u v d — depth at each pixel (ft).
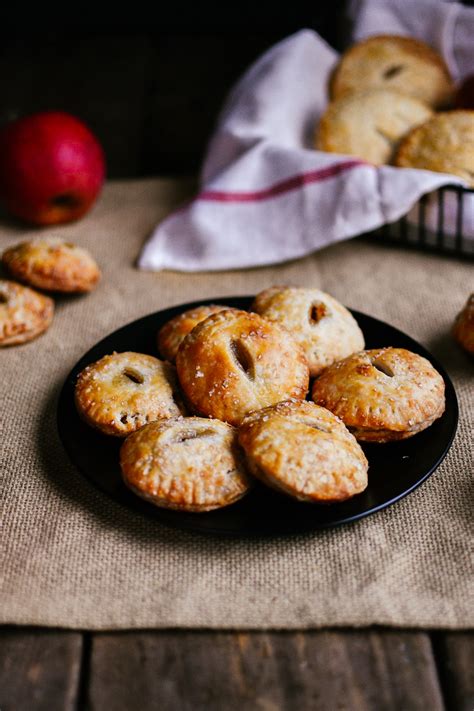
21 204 2.53
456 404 1.85
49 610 1.59
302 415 1.70
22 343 2.16
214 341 1.81
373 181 2.33
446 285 2.33
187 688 1.51
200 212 2.46
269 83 2.60
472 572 1.64
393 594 1.61
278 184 2.44
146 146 3.08
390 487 1.69
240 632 1.58
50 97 3.30
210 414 1.77
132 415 1.79
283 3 3.45
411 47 2.65
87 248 2.53
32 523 1.73
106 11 3.54
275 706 1.49
